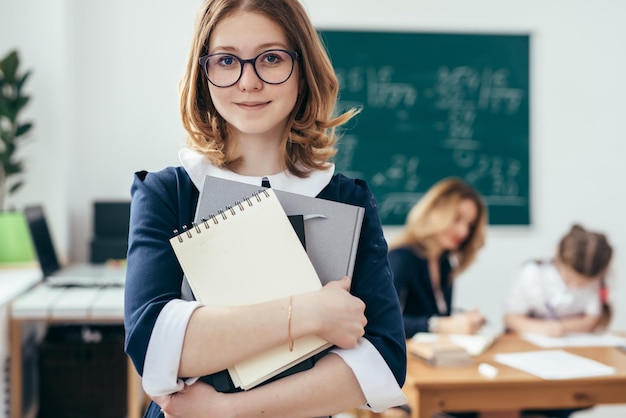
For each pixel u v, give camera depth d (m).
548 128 3.82
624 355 2.24
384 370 0.88
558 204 3.83
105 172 3.49
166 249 0.90
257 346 0.83
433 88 3.75
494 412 2.45
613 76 3.84
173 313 0.84
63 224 3.27
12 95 3.06
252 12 0.92
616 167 3.86
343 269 0.91
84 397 2.79
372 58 3.70
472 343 2.28
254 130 0.94
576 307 2.69
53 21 3.21
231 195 0.92
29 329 2.87
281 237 0.89
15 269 3.02
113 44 3.47
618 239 3.87
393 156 3.74
